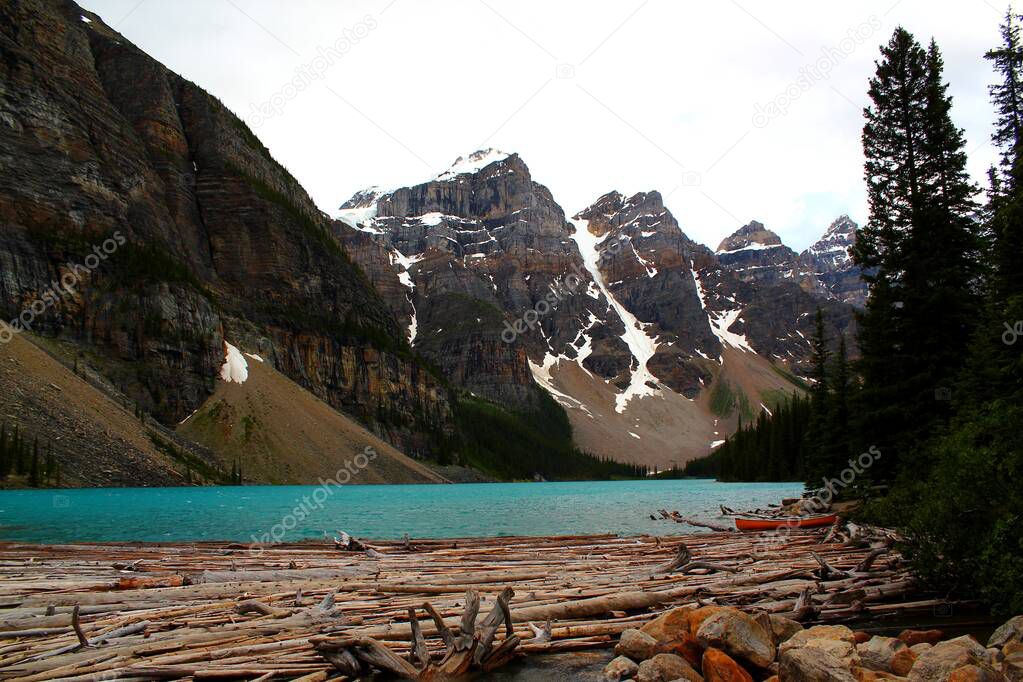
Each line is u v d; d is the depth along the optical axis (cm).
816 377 7231
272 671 1076
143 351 12369
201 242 17850
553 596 1574
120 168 16138
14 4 15725
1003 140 3186
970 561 1658
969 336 3228
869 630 1484
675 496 8444
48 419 8475
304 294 18825
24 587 1611
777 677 1053
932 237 3541
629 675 1152
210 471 10275
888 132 3822
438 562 2191
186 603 1526
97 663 1072
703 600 1606
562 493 10588
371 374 19075
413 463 15925
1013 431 1669
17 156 13462
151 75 19550
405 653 1195
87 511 5172
